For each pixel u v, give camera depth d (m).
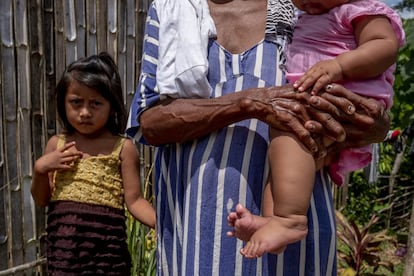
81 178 2.64
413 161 7.70
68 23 3.81
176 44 1.89
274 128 1.79
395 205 7.47
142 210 2.74
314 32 1.88
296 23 1.94
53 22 3.75
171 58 1.88
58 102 2.72
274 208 1.76
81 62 2.67
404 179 7.73
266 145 1.87
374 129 1.82
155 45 1.97
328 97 1.75
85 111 2.63
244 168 1.84
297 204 1.73
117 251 2.69
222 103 1.81
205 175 1.85
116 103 2.74
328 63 1.77
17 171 3.65
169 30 1.90
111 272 2.67
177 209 1.96
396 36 1.84
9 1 3.50
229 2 1.96
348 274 4.67
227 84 1.87
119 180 2.74
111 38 4.10
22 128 3.65
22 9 3.56
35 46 3.65
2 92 3.54
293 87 1.78
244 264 1.83
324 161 1.90
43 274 3.84
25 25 3.58
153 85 1.93
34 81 3.68
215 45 1.90
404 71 6.60
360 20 1.83
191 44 1.85
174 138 1.91
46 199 2.74
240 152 1.85
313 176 1.77
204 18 1.91
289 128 1.75
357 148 1.88
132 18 4.24
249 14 1.94
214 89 1.87
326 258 1.90
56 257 2.61
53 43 3.76
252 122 1.87
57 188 2.66
